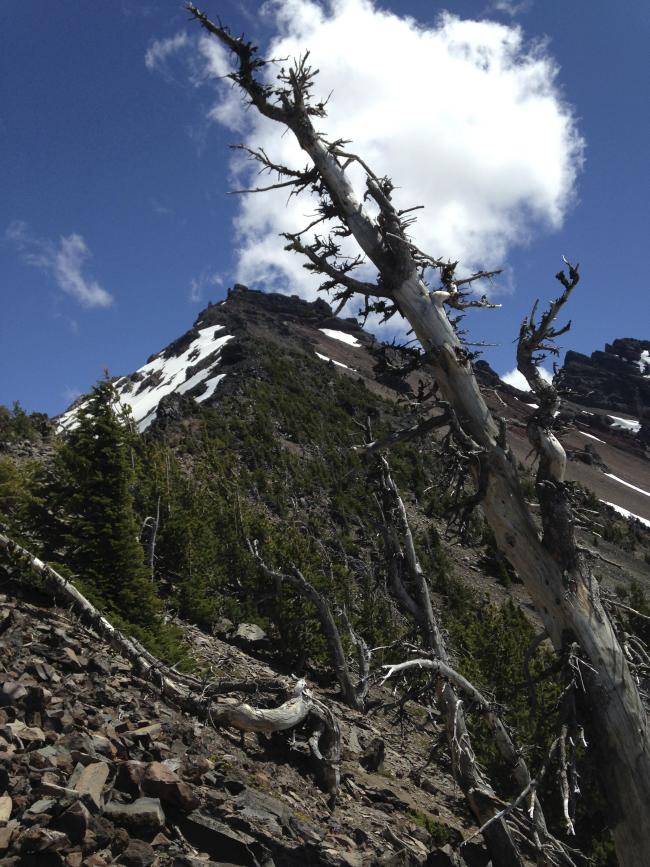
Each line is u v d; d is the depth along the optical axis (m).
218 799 6.59
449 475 8.28
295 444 58.84
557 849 8.03
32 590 9.62
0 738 5.77
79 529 12.03
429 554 39.16
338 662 16.45
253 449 51.91
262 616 19.67
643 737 7.54
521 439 86.44
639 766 7.47
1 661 7.26
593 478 129.50
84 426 12.80
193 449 47.47
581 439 164.00
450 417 8.20
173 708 8.63
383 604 21.73
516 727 12.67
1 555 9.72
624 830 7.52
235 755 8.29
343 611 18.16
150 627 11.84
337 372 91.81
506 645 14.43
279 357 86.06
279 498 41.62
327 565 22.02
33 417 31.98
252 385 71.19
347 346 128.00
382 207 8.64
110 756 6.31
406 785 11.83
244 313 127.88
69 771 5.70
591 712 7.64
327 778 9.16
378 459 11.58
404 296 8.71
